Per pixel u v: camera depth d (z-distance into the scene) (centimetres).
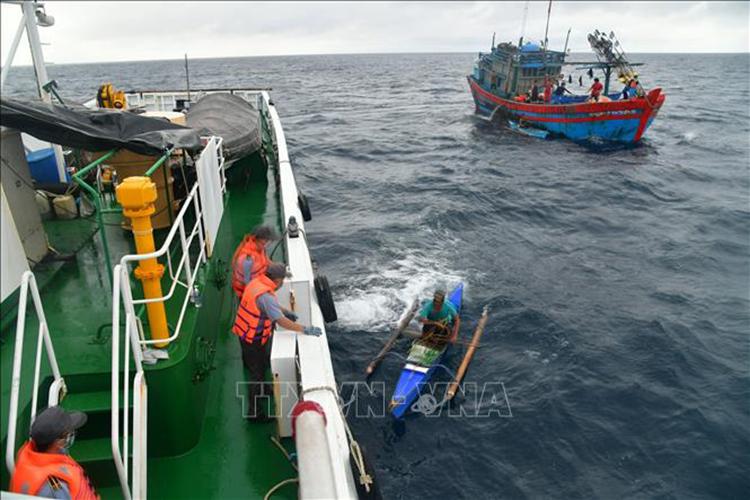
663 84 8506
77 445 398
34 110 447
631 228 1783
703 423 851
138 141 498
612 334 1091
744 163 2834
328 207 1939
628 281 1352
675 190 2300
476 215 1855
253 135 1040
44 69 650
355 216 1820
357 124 4119
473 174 2533
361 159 2853
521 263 1434
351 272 1330
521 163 2816
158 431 439
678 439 818
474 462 758
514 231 1712
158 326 430
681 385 941
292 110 5044
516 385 922
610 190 2273
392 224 1720
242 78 9612
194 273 531
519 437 805
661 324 1130
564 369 971
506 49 3875
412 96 6500
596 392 914
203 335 519
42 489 276
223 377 553
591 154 3048
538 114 3519
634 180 2438
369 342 1013
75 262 573
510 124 3784
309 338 495
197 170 580
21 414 337
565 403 881
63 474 285
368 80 9731
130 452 390
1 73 409
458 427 821
